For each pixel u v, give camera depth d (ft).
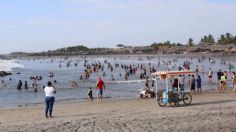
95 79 231.71
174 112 73.72
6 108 99.35
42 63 623.36
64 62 638.53
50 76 265.13
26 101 127.24
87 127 59.41
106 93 141.18
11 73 312.09
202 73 260.83
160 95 87.66
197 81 122.62
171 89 88.22
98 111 82.84
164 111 76.43
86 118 69.15
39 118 74.54
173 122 61.72
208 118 64.59
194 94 115.34
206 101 94.58
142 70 317.83
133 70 284.41
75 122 64.34
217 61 476.13
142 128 57.36
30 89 173.27
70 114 79.46
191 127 57.47
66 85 189.88
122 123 61.82
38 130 58.59
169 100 85.97
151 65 410.31
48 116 76.59
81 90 160.66
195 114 69.26
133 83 188.65
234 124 59.00
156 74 89.40
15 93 156.97
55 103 109.50
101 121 64.34
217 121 61.67
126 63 487.61
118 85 179.32
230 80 186.09
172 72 87.76
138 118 66.49
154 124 60.34
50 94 74.74
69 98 127.75
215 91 127.13
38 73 322.14
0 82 225.35
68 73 312.29
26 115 80.12
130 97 124.26
